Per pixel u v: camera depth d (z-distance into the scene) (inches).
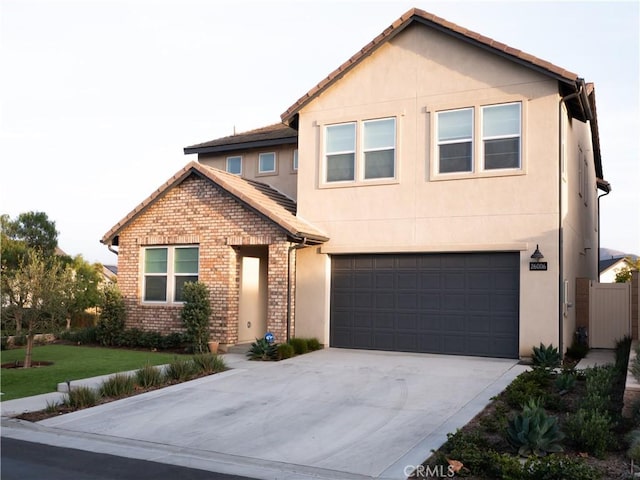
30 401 441.7
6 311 576.7
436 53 627.8
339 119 673.0
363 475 286.4
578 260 719.1
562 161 580.1
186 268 701.3
